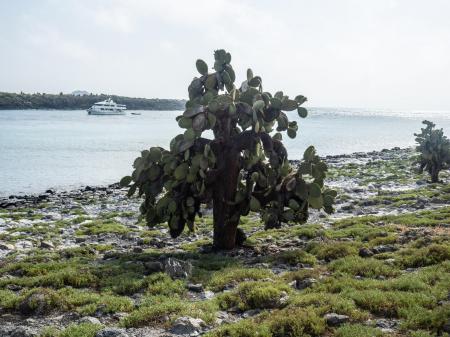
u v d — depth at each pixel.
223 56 17.44
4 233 21.64
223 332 9.24
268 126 17.66
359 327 8.94
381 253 14.27
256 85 18.19
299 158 68.94
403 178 37.03
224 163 16.72
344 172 43.50
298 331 9.01
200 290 12.25
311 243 16.19
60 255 16.61
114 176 51.59
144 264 14.40
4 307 11.26
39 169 55.88
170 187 16.33
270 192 17.16
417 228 17.44
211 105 15.94
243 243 17.78
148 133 122.62
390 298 10.16
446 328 8.73
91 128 141.75
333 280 11.84
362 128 169.62
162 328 9.79
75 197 35.81
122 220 25.38
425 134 33.84
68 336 9.39
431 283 11.20
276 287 11.49
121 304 11.04
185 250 17.61
